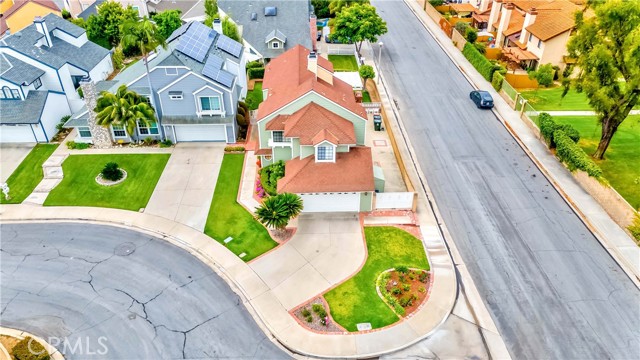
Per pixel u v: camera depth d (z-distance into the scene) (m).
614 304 29.14
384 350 26.30
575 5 60.56
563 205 37.69
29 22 71.75
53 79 50.16
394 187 39.59
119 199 38.44
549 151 44.38
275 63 49.25
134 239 34.47
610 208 36.09
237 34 57.09
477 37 67.31
